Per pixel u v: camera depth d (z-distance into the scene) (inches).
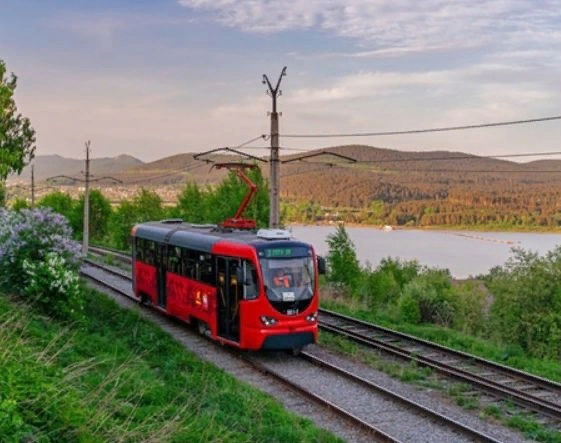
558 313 1212.5
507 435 508.4
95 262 1665.8
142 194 2454.5
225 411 501.4
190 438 392.2
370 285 1814.7
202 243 809.5
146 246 1026.7
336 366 684.7
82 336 658.2
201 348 772.6
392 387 633.0
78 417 317.7
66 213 2861.7
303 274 731.4
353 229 7268.7
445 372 669.3
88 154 2037.4
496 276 1395.2
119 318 824.9
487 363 713.6
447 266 4192.9
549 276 1261.1
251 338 708.7
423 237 6560.0
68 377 362.3
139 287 1052.5
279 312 709.9
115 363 546.3
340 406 565.6
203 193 2204.7
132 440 349.1
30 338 521.0
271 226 1008.9
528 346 1235.9
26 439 278.4
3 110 1040.2
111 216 2711.6
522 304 1254.9
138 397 460.4
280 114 1009.5
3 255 737.0
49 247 781.9
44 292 705.6
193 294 826.2
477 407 570.3
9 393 298.2
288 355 750.5
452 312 1434.5
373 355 749.9
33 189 2549.2
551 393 624.7
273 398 577.6
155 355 664.4
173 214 2297.0
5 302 649.6
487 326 1435.8
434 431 505.4
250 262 717.3
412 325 1012.5
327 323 942.4
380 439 483.8
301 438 459.5
